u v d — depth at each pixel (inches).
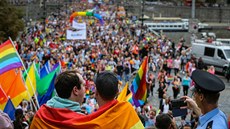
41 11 5531.5
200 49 2723.9
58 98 339.0
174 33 5027.1
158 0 7003.0
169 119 445.7
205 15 6127.0
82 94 346.3
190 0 6323.8
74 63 2191.2
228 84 2345.0
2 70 877.8
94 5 6422.2
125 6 6333.7
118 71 2249.0
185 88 1888.5
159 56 2679.6
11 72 883.4
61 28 4062.5
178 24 5054.1
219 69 2598.4
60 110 328.8
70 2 6481.3
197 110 349.7
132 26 4325.8
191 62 2421.3
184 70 2588.6
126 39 3432.6
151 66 2513.5
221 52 2591.0
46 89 997.8
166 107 1331.2
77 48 2854.3
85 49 2832.2
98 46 2965.1
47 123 323.6
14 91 871.7
